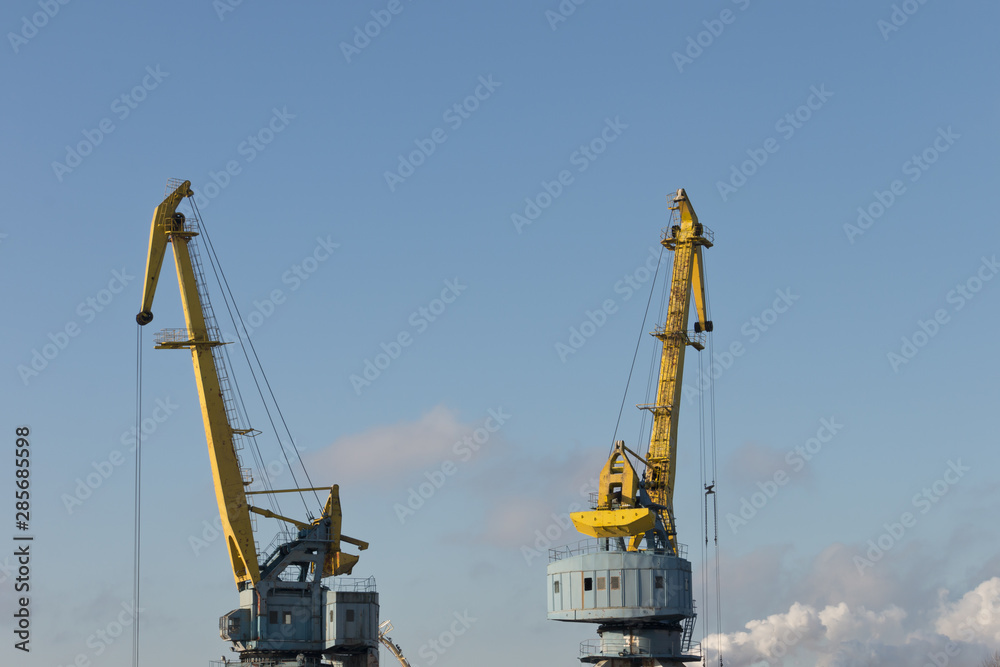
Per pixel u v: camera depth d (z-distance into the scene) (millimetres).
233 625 112938
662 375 131625
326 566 117625
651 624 110750
